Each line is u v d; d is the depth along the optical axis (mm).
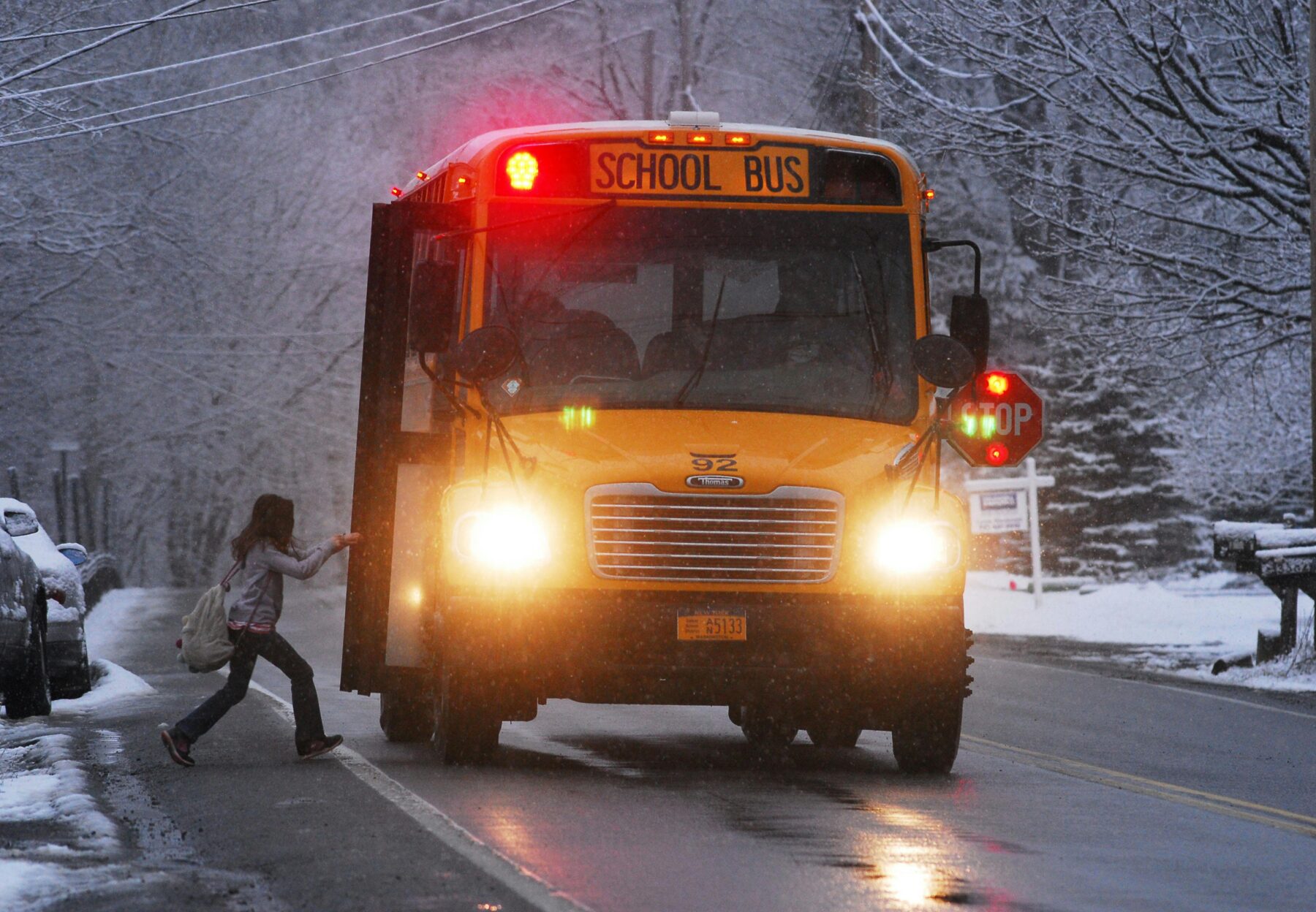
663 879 22031
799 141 35719
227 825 26359
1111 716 47750
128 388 179875
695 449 32281
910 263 35469
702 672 31438
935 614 32031
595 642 31359
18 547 46000
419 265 32531
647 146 35438
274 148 177125
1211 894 22031
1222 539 65438
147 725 43406
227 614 34688
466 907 20094
